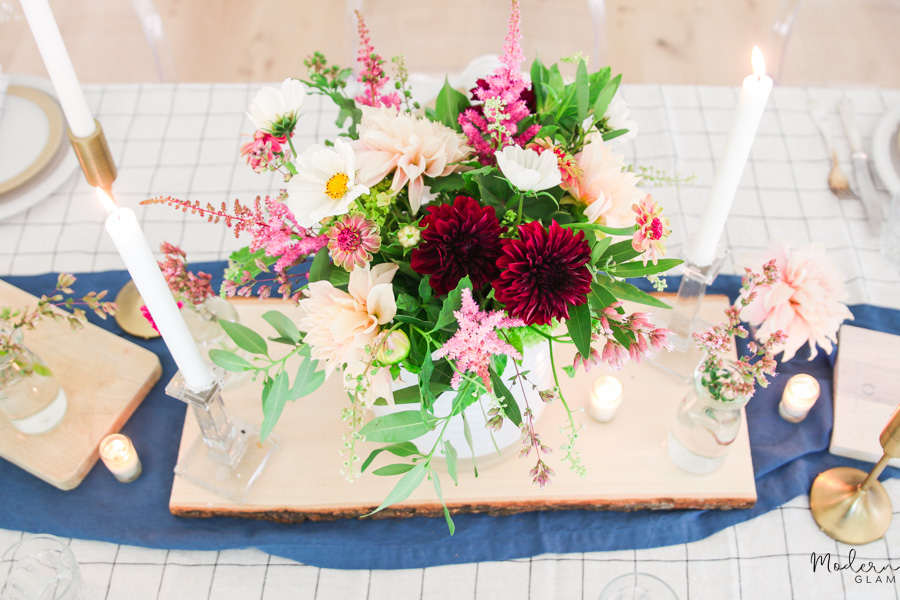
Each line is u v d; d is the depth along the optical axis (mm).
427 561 1173
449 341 927
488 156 1052
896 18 2543
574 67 1846
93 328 1328
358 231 960
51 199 1455
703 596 1148
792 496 1197
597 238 1037
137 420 1282
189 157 1500
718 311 1338
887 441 1084
